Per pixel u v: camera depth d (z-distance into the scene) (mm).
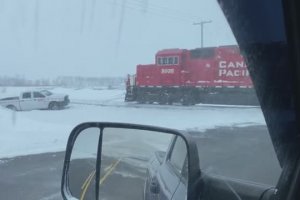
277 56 1649
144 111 20156
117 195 2098
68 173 2207
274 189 1655
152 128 2213
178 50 24734
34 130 15352
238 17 1616
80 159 2207
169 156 2264
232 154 3562
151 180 2160
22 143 12492
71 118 20109
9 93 26188
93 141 2221
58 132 14938
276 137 1702
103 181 2123
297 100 1646
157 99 26688
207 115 8523
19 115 19047
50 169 8516
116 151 2170
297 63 1642
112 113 20859
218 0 1670
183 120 11320
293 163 1555
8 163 9273
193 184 1791
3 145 12000
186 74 23844
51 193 6621
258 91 1719
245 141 3852
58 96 26625
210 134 5680
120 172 2127
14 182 7328
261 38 1636
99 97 31156
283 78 1659
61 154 10500
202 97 15625
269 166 2705
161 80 26188
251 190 1700
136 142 2180
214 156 3553
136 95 28078
